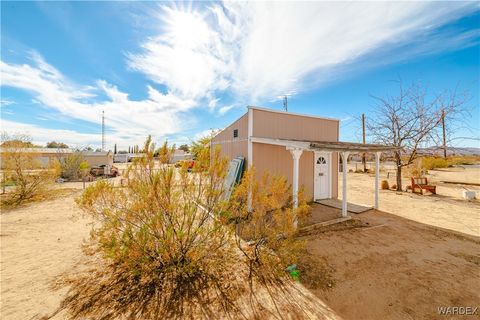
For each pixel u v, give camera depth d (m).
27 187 9.98
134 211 3.31
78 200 3.27
